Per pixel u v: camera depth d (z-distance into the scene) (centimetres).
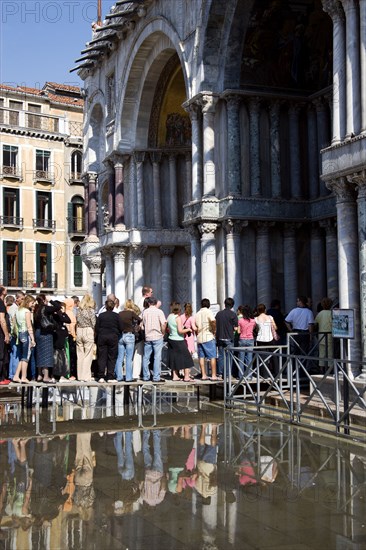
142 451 1060
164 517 730
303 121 2142
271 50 2070
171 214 2866
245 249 2059
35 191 5134
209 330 1579
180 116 2862
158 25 2425
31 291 5047
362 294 1349
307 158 2136
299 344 1561
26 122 5103
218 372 1714
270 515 736
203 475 907
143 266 2867
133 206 2894
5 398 1712
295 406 1351
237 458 1005
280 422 1305
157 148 2856
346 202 1407
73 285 5272
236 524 708
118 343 1530
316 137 2116
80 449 1079
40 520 722
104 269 3500
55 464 975
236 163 2038
